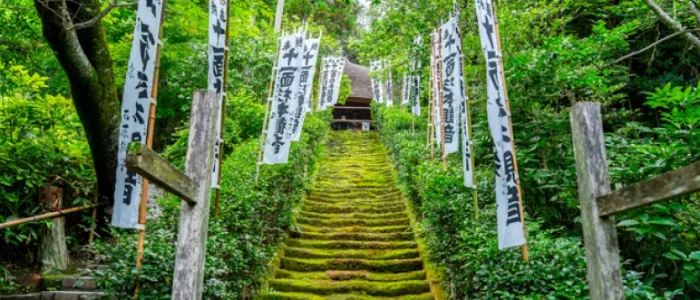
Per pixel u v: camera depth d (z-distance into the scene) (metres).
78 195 6.13
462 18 6.97
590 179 2.45
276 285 5.90
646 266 4.00
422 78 8.52
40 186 5.37
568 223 5.12
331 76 14.48
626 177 4.10
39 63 6.98
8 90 5.74
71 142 6.33
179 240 2.65
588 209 2.44
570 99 5.31
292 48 7.00
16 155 5.45
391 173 10.75
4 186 5.19
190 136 2.80
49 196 5.31
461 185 5.29
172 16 7.32
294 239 7.32
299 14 15.03
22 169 5.25
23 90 6.10
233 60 9.77
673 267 3.80
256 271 5.43
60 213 5.12
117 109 5.89
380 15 8.07
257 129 9.53
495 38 3.92
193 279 2.59
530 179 4.93
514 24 6.02
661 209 3.44
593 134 2.51
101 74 5.72
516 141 5.02
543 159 4.95
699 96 3.88
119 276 3.65
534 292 3.35
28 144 5.61
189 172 2.74
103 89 5.72
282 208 7.05
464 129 4.50
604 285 2.30
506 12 6.16
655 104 4.18
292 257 6.83
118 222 3.27
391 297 5.76
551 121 4.87
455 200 5.07
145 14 3.64
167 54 8.77
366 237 7.38
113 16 6.97
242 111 9.27
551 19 6.82
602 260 2.34
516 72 4.94
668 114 3.99
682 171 1.89
